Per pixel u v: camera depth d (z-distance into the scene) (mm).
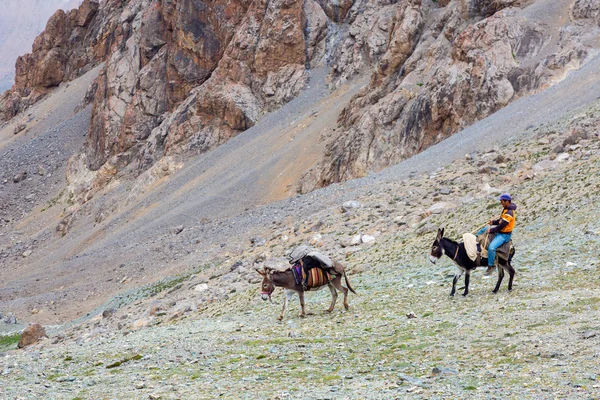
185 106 95125
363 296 18312
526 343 9531
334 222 36844
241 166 75312
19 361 15266
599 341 8875
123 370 11945
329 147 63750
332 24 93938
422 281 18797
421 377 8648
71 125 131250
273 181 66875
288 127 80188
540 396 6969
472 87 53031
